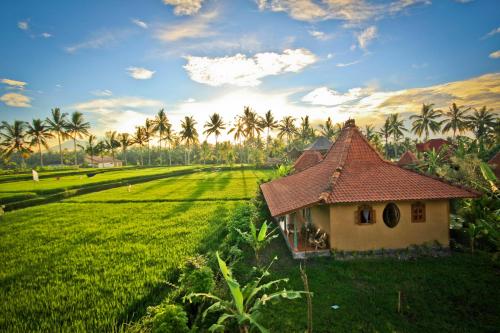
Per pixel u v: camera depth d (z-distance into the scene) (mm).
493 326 7672
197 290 8594
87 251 13867
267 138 84750
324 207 13688
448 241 12984
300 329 7867
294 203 13680
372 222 12891
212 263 11531
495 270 10727
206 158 90500
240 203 26250
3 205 26000
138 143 90000
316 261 12406
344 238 12867
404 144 85375
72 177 53500
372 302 8969
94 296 9391
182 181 47125
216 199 28812
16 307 9023
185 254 12828
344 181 13555
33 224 19984
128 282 10312
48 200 31906
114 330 7688
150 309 7949
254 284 7965
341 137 17703
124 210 24234
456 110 61875
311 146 42125
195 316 8562
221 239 15258
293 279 10773
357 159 15211
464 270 10828
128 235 16422
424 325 7812
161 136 84250
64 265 12297
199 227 17641
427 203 13016
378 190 12961
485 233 12648
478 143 40625
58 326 7902
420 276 10508
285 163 52062
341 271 11172
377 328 7762
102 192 36750
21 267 12188
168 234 16281
